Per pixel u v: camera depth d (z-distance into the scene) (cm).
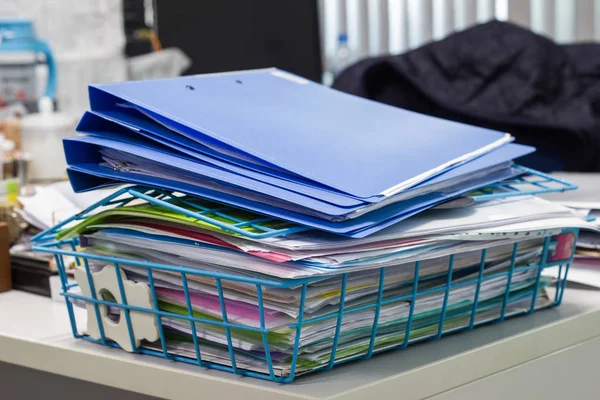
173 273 61
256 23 263
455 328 68
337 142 66
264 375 57
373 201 56
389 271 61
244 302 58
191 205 61
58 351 67
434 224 62
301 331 55
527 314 74
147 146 62
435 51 199
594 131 166
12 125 145
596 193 90
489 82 193
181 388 60
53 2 231
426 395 60
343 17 364
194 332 60
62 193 97
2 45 164
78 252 66
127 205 66
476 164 70
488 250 68
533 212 69
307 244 54
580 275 83
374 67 190
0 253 88
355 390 54
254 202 57
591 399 76
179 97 66
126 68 244
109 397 77
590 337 75
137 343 65
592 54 201
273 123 67
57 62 225
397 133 74
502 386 66
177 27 259
